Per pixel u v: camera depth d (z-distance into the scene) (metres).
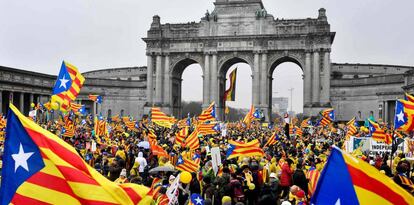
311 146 43.12
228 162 28.69
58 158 9.55
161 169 22.73
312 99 133.62
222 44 139.38
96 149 38.19
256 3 138.62
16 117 9.62
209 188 21.08
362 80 141.12
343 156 9.57
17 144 9.58
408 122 31.98
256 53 136.62
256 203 22.20
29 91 121.44
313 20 133.88
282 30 136.12
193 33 142.75
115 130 64.25
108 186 9.84
